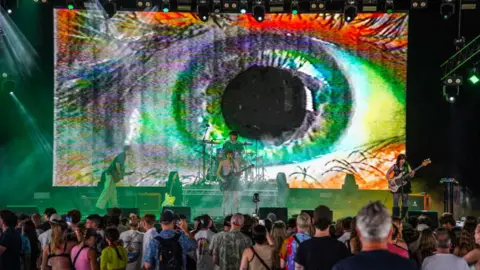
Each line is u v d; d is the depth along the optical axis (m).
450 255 6.70
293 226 10.02
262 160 21.36
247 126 21.45
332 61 21.41
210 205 20.61
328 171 21.30
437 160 21.22
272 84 21.52
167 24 21.53
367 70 21.31
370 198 21.03
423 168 21.20
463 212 20.53
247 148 21.39
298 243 7.70
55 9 21.39
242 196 20.39
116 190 20.61
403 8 21.17
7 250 9.27
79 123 21.45
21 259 9.73
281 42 21.53
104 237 9.27
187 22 21.55
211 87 21.53
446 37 21.05
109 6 19.78
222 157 18.66
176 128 21.45
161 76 21.52
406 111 21.23
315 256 6.35
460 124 21.11
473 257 7.40
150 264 8.04
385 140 21.23
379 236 4.84
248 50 21.52
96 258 8.54
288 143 21.41
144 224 9.48
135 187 21.17
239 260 8.73
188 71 21.53
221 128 21.48
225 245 8.74
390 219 4.88
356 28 21.34
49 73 21.45
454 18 20.92
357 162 21.25
